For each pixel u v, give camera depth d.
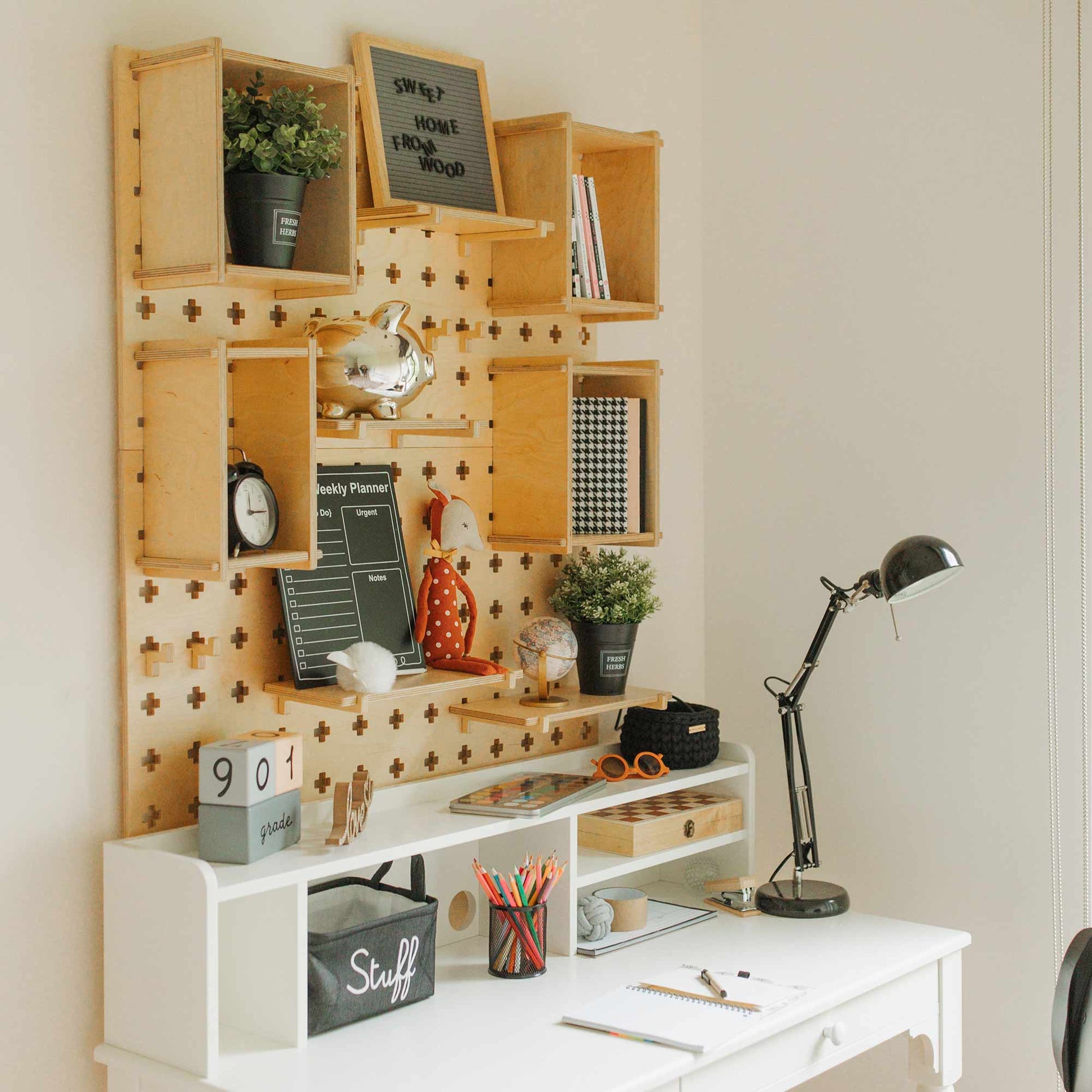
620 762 2.40
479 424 2.12
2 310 1.70
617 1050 1.75
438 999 1.94
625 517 2.45
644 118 2.71
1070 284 2.35
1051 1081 2.40
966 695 2.49
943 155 2.51
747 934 2.25
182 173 1.74
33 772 1.75
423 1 2.22
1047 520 2.39
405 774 2.22
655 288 2.43
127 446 1.80
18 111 1.71
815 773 2.71
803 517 2.72
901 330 2.58
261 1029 1.80
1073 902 2.37
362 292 2.12
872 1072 2.60
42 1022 1.76
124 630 1.82
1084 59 2.33
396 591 2.16
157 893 1.71
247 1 1.95
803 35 2.70
